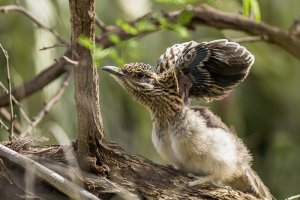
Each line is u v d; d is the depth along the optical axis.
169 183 10.18
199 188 10.48
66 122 15.01
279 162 19.36
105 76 16.22
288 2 18.36
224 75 11.31
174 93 11.02
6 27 14.89
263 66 19.00
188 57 11.07
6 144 9.96
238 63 11.09
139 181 9.92
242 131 18.98
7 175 9.46
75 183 9.53
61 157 9.73
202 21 13.65
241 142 11.35
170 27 10.48
